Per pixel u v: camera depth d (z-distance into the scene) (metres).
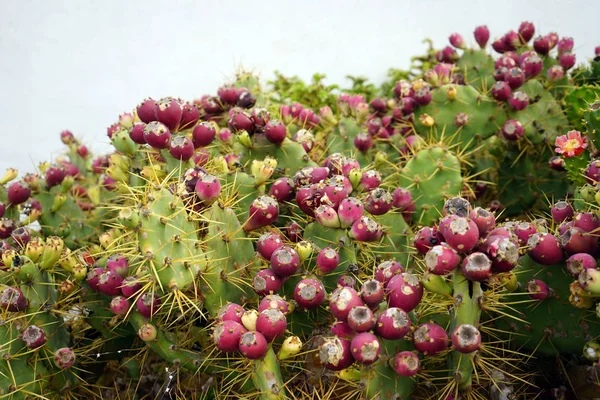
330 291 1.00
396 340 0.85
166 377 1.05
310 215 1.02
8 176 1.26
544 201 1.47
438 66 1.55
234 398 1.01
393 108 1.63
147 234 0.89
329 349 0.81
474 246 0.81
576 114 1.31
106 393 1.15
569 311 0.95
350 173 1.03
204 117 1.42
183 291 0.95
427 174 1.23
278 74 2.24
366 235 0.93
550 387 1.05
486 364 0.94
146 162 1.17
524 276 0.97
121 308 0.96
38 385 0.98
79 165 1.72
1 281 1.07
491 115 1.43
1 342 0.95
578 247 0.88
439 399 0.89
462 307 0.83
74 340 1.11
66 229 1.37
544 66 1.59
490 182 1.44
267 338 0.83
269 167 1.09
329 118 1.47
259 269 1.02
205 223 0.98
